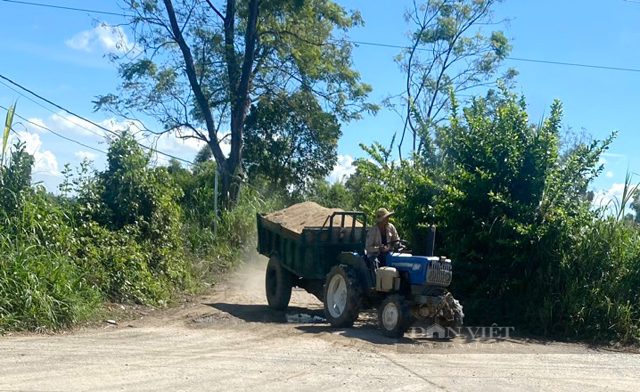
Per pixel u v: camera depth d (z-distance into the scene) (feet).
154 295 47.09
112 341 33.50
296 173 112.16
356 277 39.58
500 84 49.85
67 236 44.39
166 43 91.04
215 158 91.20
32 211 42.63
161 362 28.50
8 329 35.01
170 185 57.06
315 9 96.22
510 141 46.01
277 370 27.63
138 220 51.96
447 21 115.55
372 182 59.06
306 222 47.29
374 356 31.50
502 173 45.80
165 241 53.62
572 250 43.55
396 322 35.99
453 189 46.11
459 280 45.96
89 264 45.01
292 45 96.58
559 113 46.19
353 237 45.09
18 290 36.73
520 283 44.21
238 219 75.20
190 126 93.50
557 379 28.66
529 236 43.60
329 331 38.37
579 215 44.62
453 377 27.81
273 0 89.97
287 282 46.96
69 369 26.55
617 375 30.27
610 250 42.80
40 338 33.94
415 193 49.88
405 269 37.58
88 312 39.50
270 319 43.93
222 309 46.60
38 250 41.04
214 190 77.77
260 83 98.43
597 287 41.78
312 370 27.86
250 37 92.12
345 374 27.35
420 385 26.08
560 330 41.83
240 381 25.48
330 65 97.35
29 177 45.50
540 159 45.29
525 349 36.47
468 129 49.11
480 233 44.98
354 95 99.09
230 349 32.12
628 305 40.63
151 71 89.51
